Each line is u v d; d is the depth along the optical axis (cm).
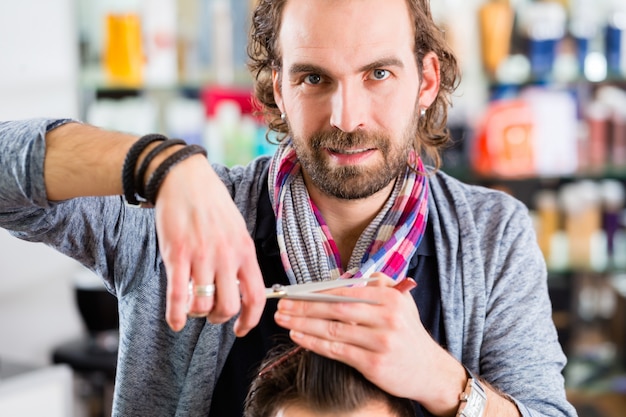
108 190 99
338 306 97
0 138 104
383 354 97
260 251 131
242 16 300
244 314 95
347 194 117
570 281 321
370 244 127
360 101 112
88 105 296
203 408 125
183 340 126
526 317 128
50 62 280
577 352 322
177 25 305
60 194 102
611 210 314
